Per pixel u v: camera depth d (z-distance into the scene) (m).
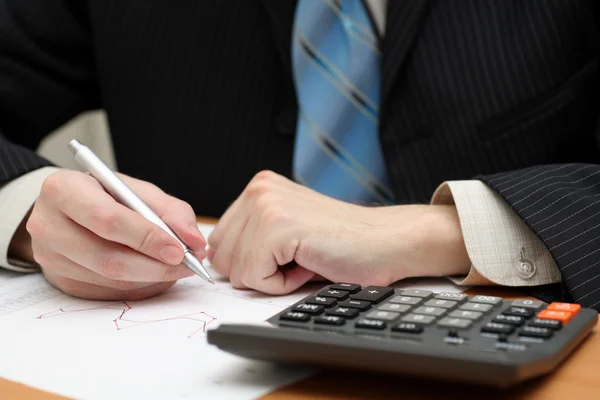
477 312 0.43
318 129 0.94
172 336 0.48
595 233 0.58
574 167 0.66
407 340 0.39
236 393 0.38
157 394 0.38
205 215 1.10
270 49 1.03
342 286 0.50
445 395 0.38
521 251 0.61
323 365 0.39
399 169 0.94
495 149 0.92
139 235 0.56
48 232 0.59
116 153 1.16
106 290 0.58
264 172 0.70
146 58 1.09
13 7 1.08
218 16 1.05
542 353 0.36
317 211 0.64
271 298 0.59
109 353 0.45
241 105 1.06
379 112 0.93
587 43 0.92
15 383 0.40
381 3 0.93
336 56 0.95
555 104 0.91
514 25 0.93
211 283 0.58
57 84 1.13
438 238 0.63
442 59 0.93
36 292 0.62
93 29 1.11
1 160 0.75
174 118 1.09
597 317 0.46
